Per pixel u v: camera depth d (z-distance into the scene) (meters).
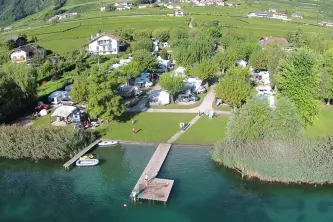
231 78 97.12
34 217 58.34
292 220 55.72
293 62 80.44
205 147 78.31
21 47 185.50
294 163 64.38
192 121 91.06
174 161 73.06
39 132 78.75
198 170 69.69
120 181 67.19
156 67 140.50
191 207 59.09
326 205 59.75
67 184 67.31
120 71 114.56
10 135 78.69
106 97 87.38
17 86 102.25
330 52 97.94
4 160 77.56
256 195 62.28
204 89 114.62
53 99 107.44
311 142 69.19
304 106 78.69
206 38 181.50
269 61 122.44
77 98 96.12
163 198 60.03
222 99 94.75
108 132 86.94
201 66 115.12
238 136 71.19
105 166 72.69
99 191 64.44
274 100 76.50
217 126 87.56
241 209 58.56
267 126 70.88
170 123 90.31
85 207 60.22
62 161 75.88
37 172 72.38
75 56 167.62
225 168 70.31
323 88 97.44
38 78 133.38
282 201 60.72
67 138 77.06
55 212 59.34
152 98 108.12
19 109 99.88
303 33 191.50
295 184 64.69
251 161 65.94
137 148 79.38
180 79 103.00
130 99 109.56
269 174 64.81
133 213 58.12
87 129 88.19
